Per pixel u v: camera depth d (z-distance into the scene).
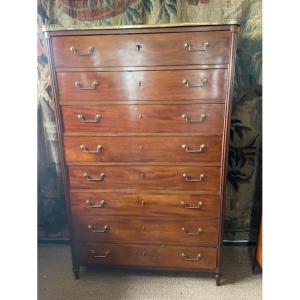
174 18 1.69
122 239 1.66
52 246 2.15
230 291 1.68
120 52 1.35
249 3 1.65
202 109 1.39
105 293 1.70
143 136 1.46
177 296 1.66
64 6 1.72
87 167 1.54
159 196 1.55
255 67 1.75
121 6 1.71
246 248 2.05
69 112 1.46
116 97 1.41
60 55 1.38
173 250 1.65
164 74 1.36
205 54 1.31
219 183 1.50
